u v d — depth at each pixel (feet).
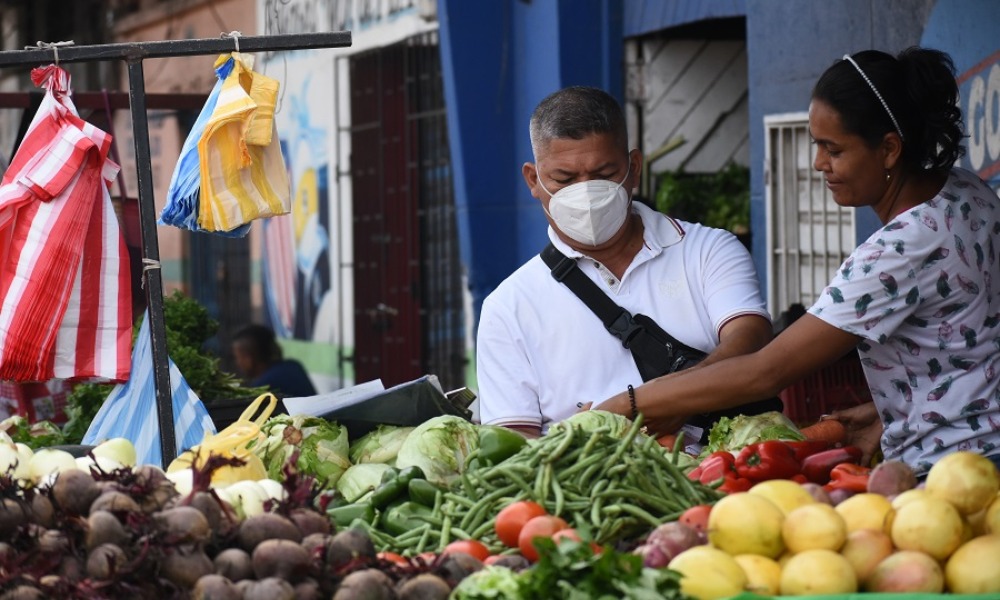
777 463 18.02
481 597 13.29
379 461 21.13
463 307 51.08
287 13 62.95
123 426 21.31
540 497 15.93
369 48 55.26
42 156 20.86
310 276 62.39
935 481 14.61
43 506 14.11
